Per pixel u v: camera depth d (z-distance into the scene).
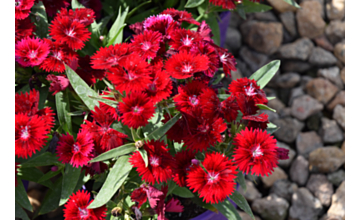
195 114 0.60
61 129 0.65
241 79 0.63
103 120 0.61
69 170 0.64
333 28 1.04
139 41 0.62
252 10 0.81
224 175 0.58
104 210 0.60
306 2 1.05
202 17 0.78
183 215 0.70
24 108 0.61
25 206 0.65
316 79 1.00
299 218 0.88
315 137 0.95
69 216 0.59
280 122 0.96
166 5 0.80
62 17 0.65
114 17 0.80
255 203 0.89
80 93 0.63
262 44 1.03
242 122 0.61
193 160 0.59
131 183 0.64
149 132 0.62
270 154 0.59
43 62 0.64
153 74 0.60
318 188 0.90
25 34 0.65
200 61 0.60
